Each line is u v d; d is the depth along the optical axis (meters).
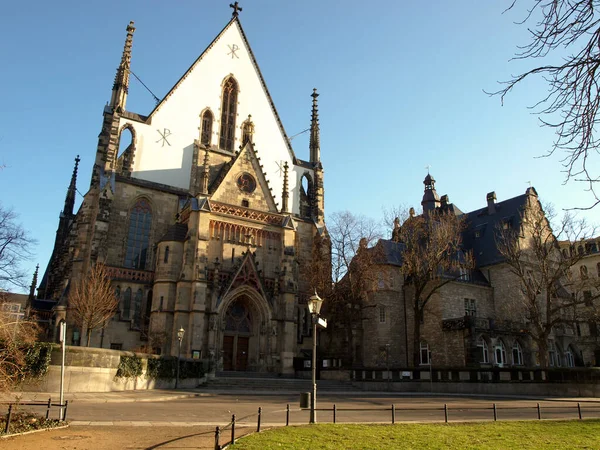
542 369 44.75
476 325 58.06
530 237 68.69
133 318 54.06
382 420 23.73
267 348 55.62
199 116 66.06
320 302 23.17
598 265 86.12
